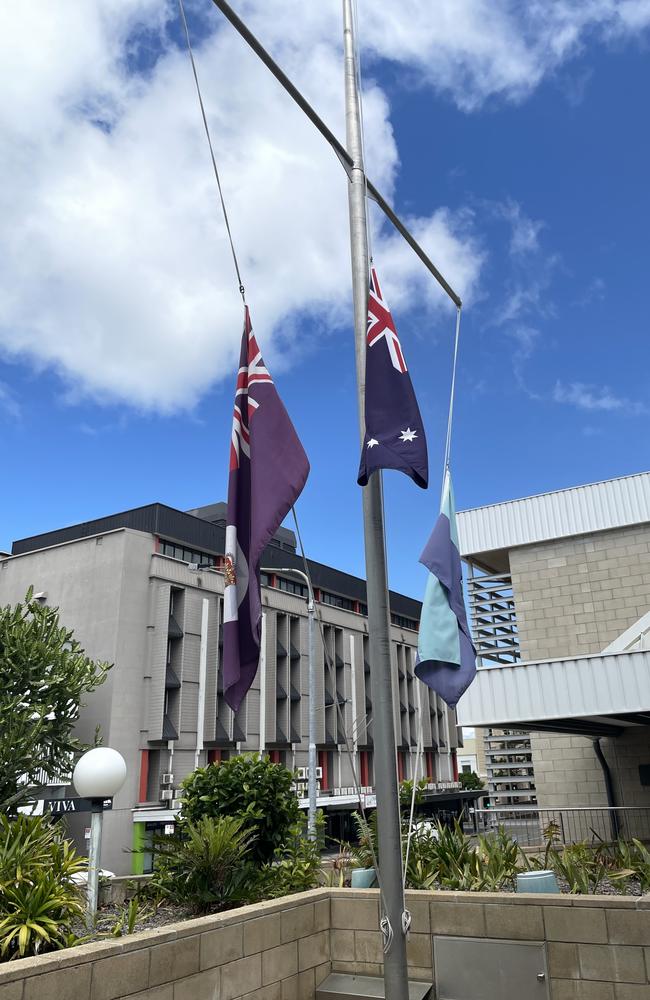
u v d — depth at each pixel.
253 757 10.34
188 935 6.28
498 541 24.52
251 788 9.76
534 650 23.19
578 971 6.77
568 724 17.22
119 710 37.62
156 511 43.44
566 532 23.42
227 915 6.73
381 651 6.07
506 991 6.96
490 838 9.79
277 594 49.38
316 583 56.84
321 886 9.50
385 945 5.54
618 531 22.88
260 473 6.94
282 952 7.19
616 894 8.03
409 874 8.53
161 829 37.16
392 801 5.77
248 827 9.55
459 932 7.26
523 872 8.66
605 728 19.23
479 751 79.56
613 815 19.61
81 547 41.69
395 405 6.41
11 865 7.02
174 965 6.11
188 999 6.16
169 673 40.22
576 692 13.35
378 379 6.50
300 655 49.78
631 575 22.39
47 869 7.30
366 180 7.83
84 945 5.73
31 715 28.23
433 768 62.75
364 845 10.10
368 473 6.23
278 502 6.77
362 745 52.72
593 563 23.03
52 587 41.91
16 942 6.22
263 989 6.89
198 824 8.92
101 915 8.21
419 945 7.39
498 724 15.08
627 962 6.62
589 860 9.40
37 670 28.95
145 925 7.78
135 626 39.62
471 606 25.11
